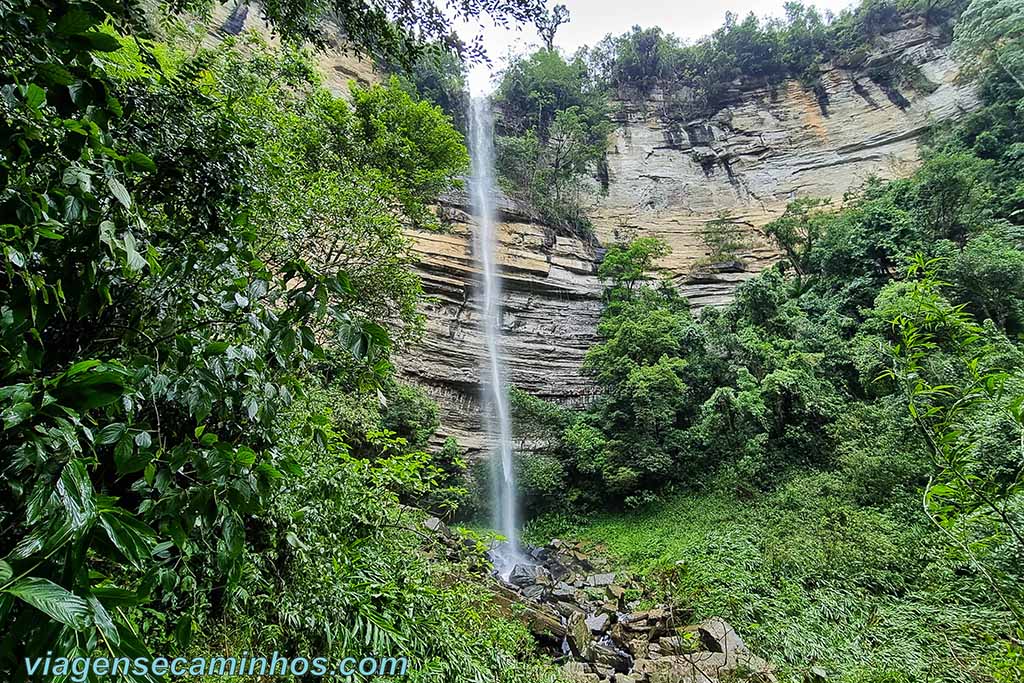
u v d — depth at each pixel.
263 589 2.32
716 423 12.40
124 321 1.63
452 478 13.02
